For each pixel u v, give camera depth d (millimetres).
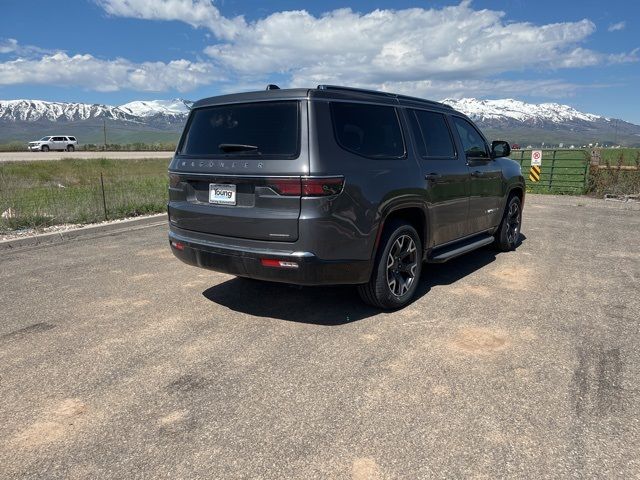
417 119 4754
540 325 3986
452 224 5145
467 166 5332
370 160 3947
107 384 3074
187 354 3504
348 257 3758
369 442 2445
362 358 3398
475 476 2193
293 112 3648
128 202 10359
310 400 2852
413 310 4375
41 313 4367
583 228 8656
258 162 3666
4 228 8000
